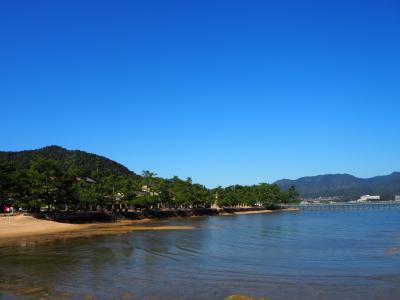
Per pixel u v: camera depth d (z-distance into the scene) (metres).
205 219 148.75
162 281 31.84
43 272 36.31
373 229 88.31
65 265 40.25
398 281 31.25
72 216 112.62
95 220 121.00
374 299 25.92
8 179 99.88
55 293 27.94
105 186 132.38
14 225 89.44
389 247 53.84
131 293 27.80
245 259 43.69
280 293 27.69
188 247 55.31
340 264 39.81
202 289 28.97
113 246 57.00
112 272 36.12
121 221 127.62
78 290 28.83
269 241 62.91
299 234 75.81
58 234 78.75
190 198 183.38
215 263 41.00
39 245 59.12
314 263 40.56
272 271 36.12
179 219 149.00
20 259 44.59
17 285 30.67
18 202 101.81
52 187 106.12
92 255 47.62
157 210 165.88
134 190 150.88
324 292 27.89
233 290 28.64
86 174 171.25
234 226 102.69
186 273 35.38
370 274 34.28
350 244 57.81
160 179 170.50
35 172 104.06
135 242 62.44
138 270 37.09
